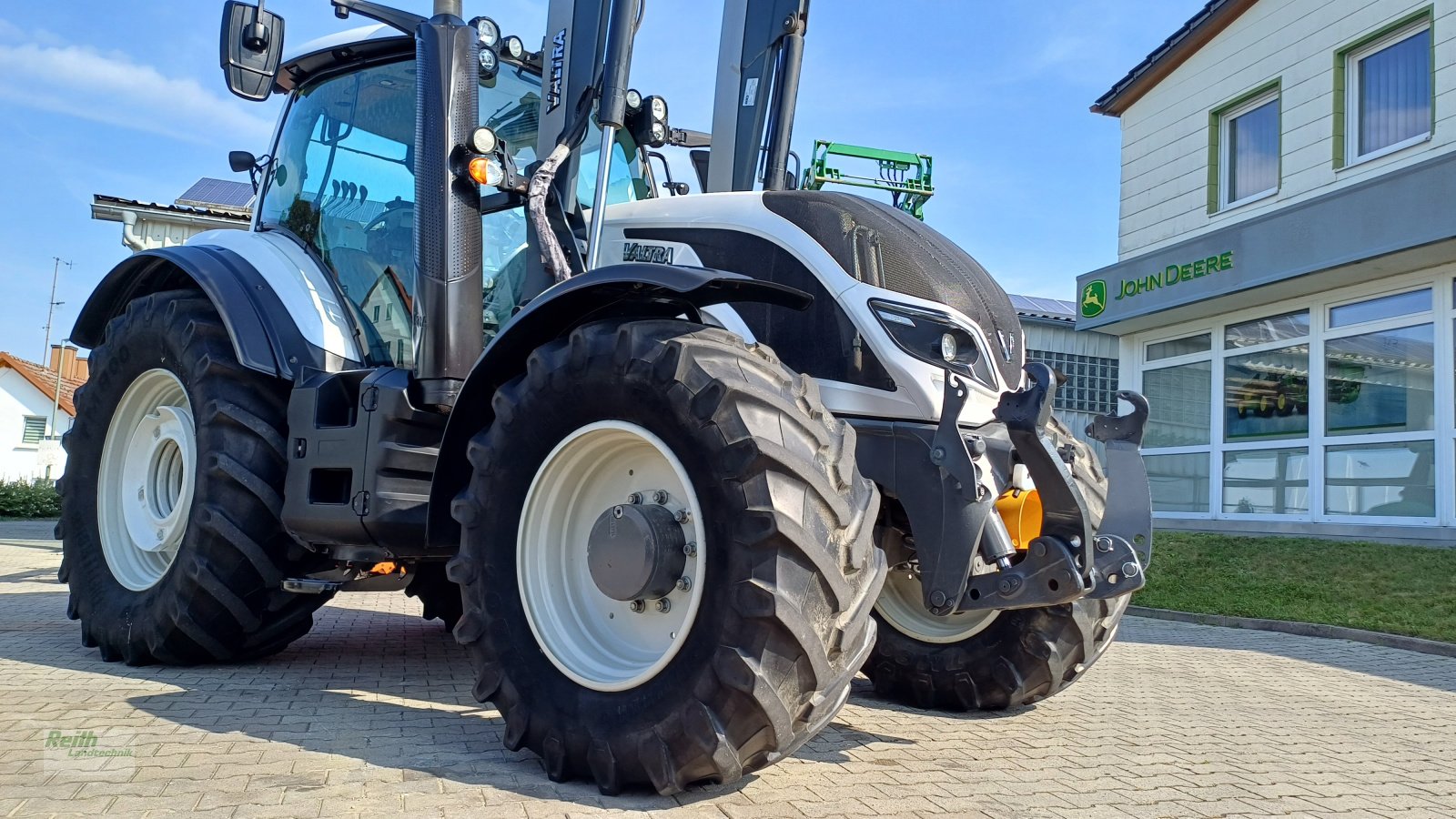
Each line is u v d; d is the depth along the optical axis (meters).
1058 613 3.40
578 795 2.31
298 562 3.80
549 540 2.66
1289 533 10.13
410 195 3.82
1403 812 2.57
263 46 3.60
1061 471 2.69
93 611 4.00
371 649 4.54
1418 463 9.05
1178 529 11.58
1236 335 11.10
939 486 2.82
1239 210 11.16
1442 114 8.93
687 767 2.24
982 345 3.15
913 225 3.43
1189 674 4.87
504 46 3.95
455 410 2.88
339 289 3.97
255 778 2.33
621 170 4.08
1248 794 2.66
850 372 3.05
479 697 2.63
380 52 4.14
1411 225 8.42
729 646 2.21
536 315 2.72
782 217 3.27
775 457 2.25
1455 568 7.60
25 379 38.69
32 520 17.84
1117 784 2.69
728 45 4.31
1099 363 18.19
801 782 2.53
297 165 4.37
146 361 4.11
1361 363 9.64
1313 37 10.30
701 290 2.57
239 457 3.67
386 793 2.25
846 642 2.27
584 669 2.48
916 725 3.37
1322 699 4.30
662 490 2.55
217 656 3.85
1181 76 12.02
